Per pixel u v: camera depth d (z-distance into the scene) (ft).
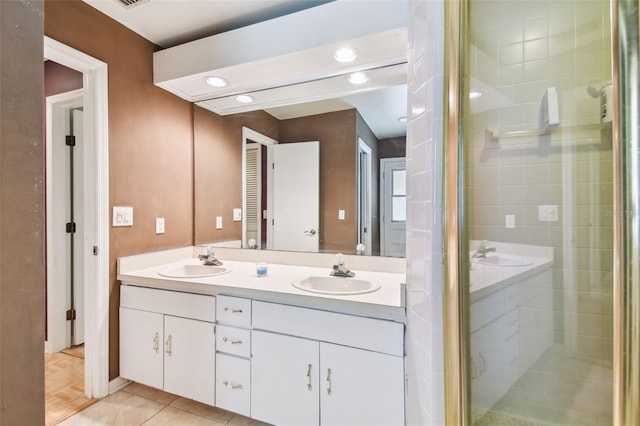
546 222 3.74
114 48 6.07
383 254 6.34
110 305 6.05
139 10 5.84
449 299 3.17
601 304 3.60
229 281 5.50
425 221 3.40
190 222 7.98
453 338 3.15
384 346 4.22
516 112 3.79
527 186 3.76
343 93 6.69
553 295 3.74
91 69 5.76
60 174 7.79
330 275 5.93
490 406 3.52
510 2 3.80
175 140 7.52
